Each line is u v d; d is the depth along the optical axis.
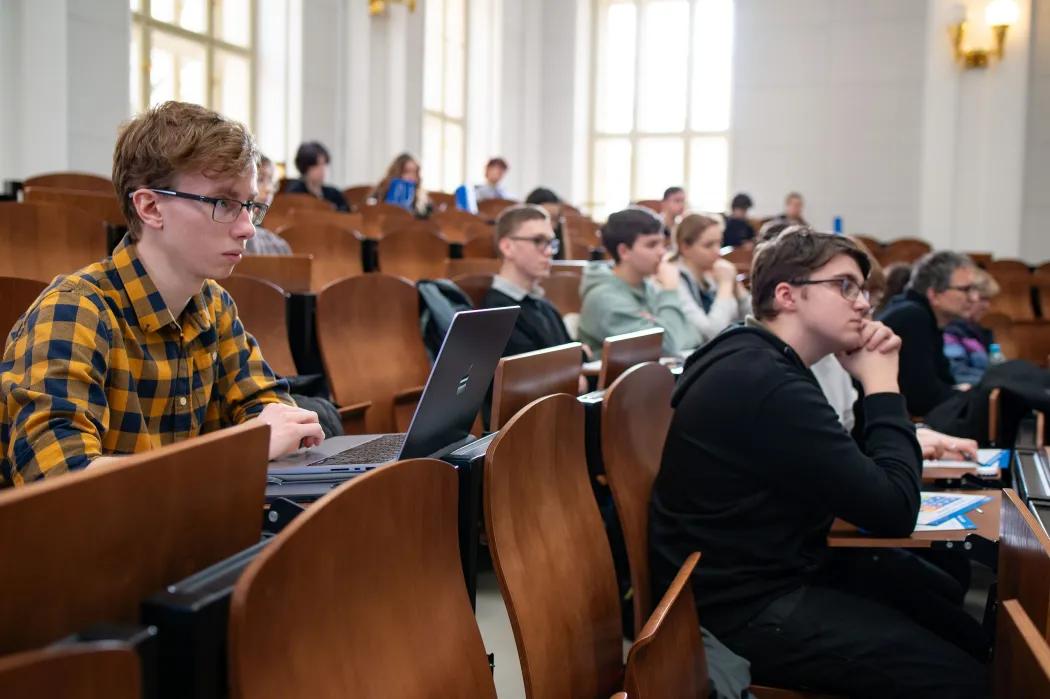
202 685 0.70
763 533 1.74
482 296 3.49
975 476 2.23
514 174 12.37
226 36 7.95
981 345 4.32
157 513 0.78
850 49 11.16
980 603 2.59
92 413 1.26
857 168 11.17
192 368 1.48
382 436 1.65
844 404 2.44
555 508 1.41
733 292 4.45
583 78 12.49
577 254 6.91
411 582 0.99
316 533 0.80
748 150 11.64
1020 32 10.05
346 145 9.08
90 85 5.88
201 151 1.33
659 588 1.79
